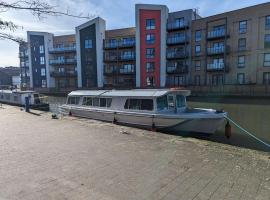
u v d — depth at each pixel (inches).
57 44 2222.0
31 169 190.9
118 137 309.3
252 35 1391.5
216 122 419.5
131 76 1850.4
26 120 468.4
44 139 297.3
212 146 264.4
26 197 144.2
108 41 1884.8
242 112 821.2
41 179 170.9
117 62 1873.8
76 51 1989.4
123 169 191.2
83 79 1974.7
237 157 223.0
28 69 2320.4
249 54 1406.3
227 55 1477.6
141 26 1652.3
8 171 186.4
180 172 184.4
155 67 1648.6
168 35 1672.0
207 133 423.8
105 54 1907.0
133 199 141.9
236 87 1316.4
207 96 1332.4
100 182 165.8
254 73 1396.4
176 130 427.5
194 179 170.9
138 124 470.6
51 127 384.8
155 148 254.7
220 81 1512.1
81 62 1968.5
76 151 242.8
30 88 2215.8
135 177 174.7
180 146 263.7
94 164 203.0
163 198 142.9
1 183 164.1
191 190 153.5
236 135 470.3
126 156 226.1
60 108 685.3
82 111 589.3
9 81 2901.1
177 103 471.2
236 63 1454.2
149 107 453.4
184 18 1612.9
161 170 188.7
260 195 146.3
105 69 1908.2
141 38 1659.7
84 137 309.0
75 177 174.7
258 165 200.4
